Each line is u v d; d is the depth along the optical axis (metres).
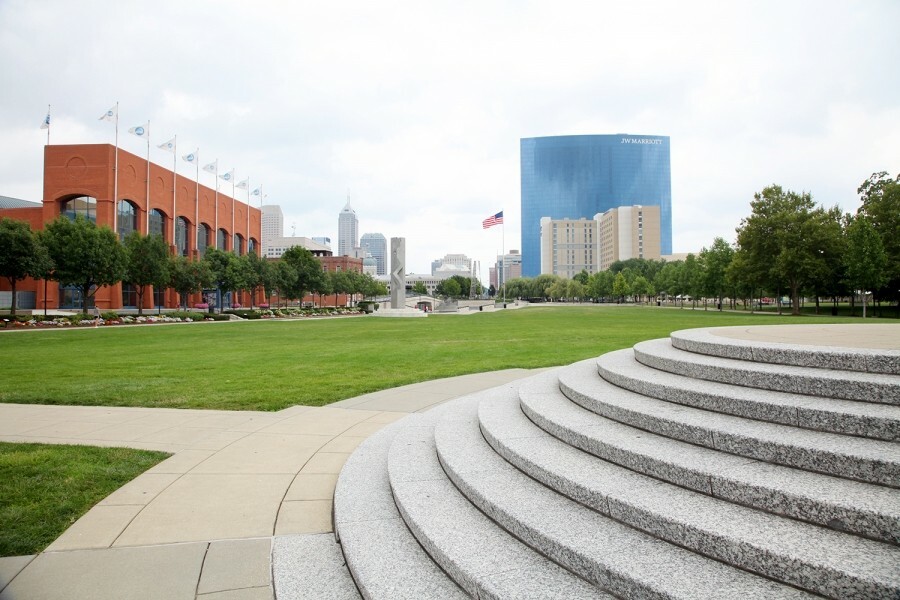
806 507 2.88
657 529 3.09
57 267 44.22
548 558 3.19
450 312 85.75
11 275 39.47
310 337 28.11
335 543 4.17
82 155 61.09
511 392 7.38
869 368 4.45
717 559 2.81
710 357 5.91
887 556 2.49
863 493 2.91
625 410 4.68
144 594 3.44
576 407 5.50
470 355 17.89
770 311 69.00
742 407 4.19
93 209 63.09
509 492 3.90
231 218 91.38
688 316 54.16
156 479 5.64
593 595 2.78
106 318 44.19
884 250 44.28
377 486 5.01
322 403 9.70
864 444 3.35
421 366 14.95
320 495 5.20
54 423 8.17
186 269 59.28
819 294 57.81
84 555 3.97
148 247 51.78
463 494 4.24
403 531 3.99
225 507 4.89
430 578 3.28
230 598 3.41
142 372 13.92
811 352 4.83
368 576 3.31
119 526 4.48
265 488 5.39
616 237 193.75
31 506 4.88
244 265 69.50
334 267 145.38
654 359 6.16
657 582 2.60
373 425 7.97
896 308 58.28
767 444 3.50
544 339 24.69
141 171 67.06
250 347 21.81
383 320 54.50
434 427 6.57
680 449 3.88
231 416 8.64
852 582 2.34
